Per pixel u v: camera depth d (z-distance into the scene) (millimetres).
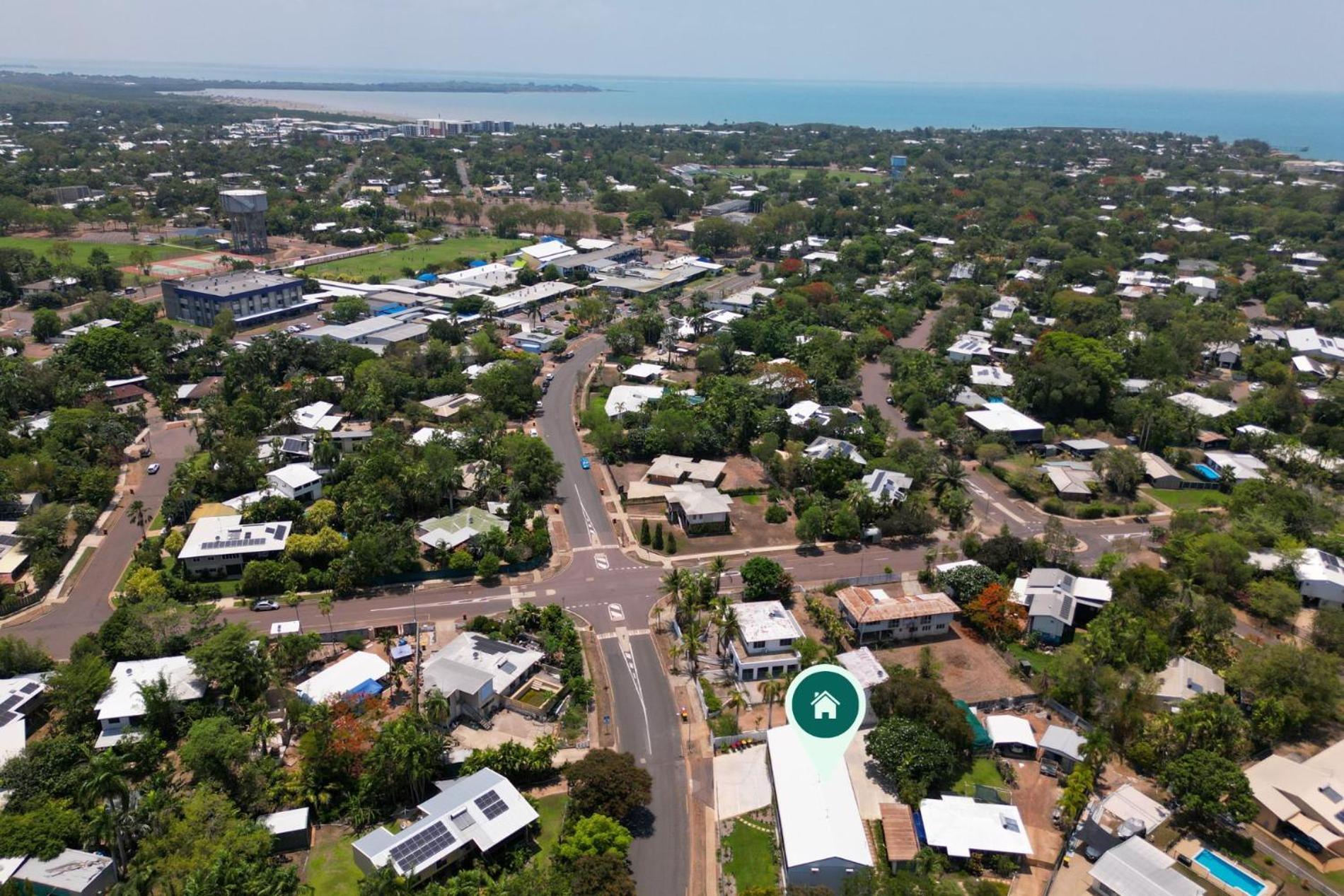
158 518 168625
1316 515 166500
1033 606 138875
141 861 89438
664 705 123438
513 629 134250
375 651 132250
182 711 113750
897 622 136875
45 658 123812
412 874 89562
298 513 164000
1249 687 122562
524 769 107375
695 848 100062
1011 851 96062
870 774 110062
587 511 178125
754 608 137750
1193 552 153125
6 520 160125
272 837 94250
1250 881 94875
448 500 172625
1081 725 119000
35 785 100750
